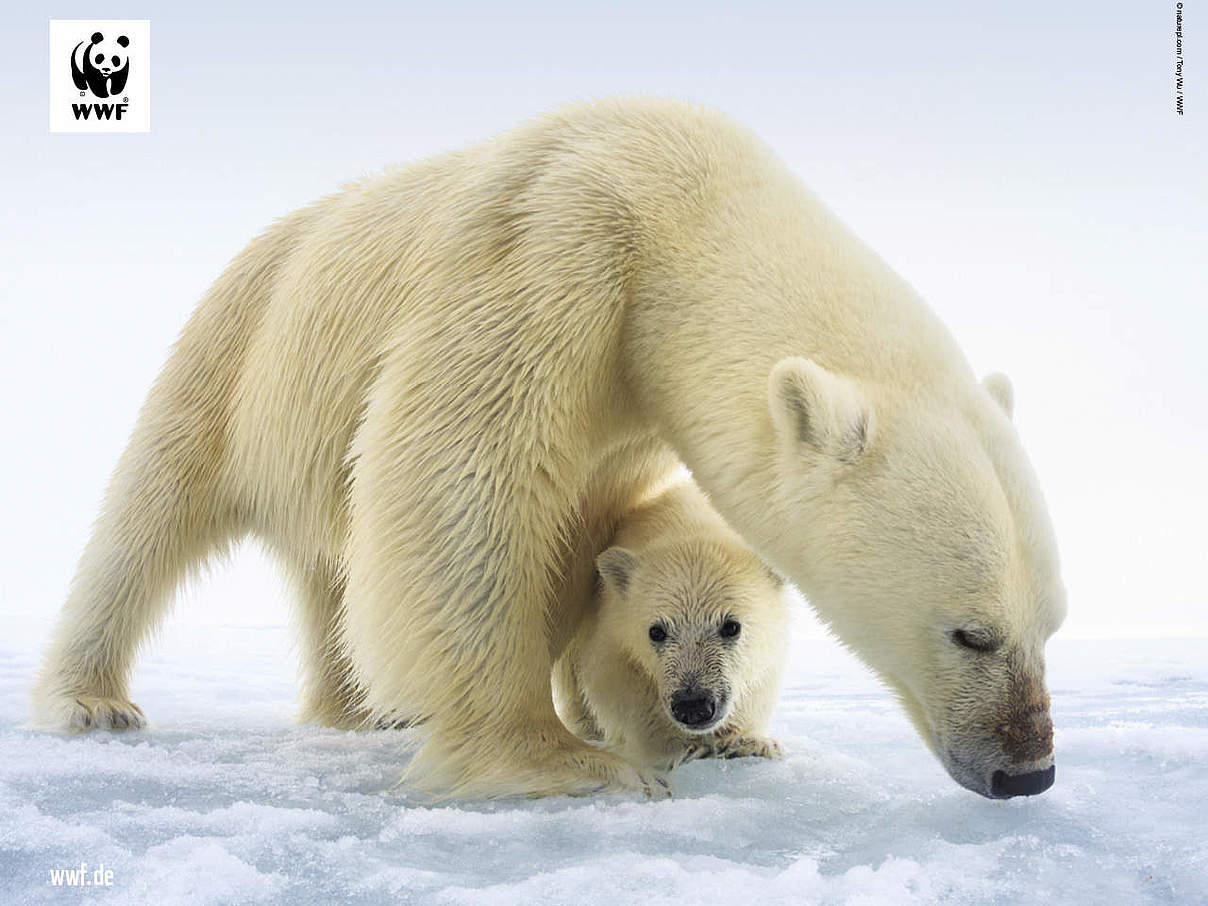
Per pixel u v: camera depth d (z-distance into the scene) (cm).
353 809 365
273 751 465
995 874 299
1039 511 357
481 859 317
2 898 281
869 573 355
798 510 366
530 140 440
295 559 538
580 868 297
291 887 290
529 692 405
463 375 400
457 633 395
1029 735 349
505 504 395
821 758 457
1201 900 281
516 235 415
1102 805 359
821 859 322
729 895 280
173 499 521
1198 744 435
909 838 330
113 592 520
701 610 446
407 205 474
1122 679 708
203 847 313
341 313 475
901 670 367
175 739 494
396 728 532
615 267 405
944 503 347
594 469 482
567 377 399
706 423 394
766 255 399
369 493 409
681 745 471
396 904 279
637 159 421
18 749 442
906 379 373
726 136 435
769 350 385
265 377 500
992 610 345
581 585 507
